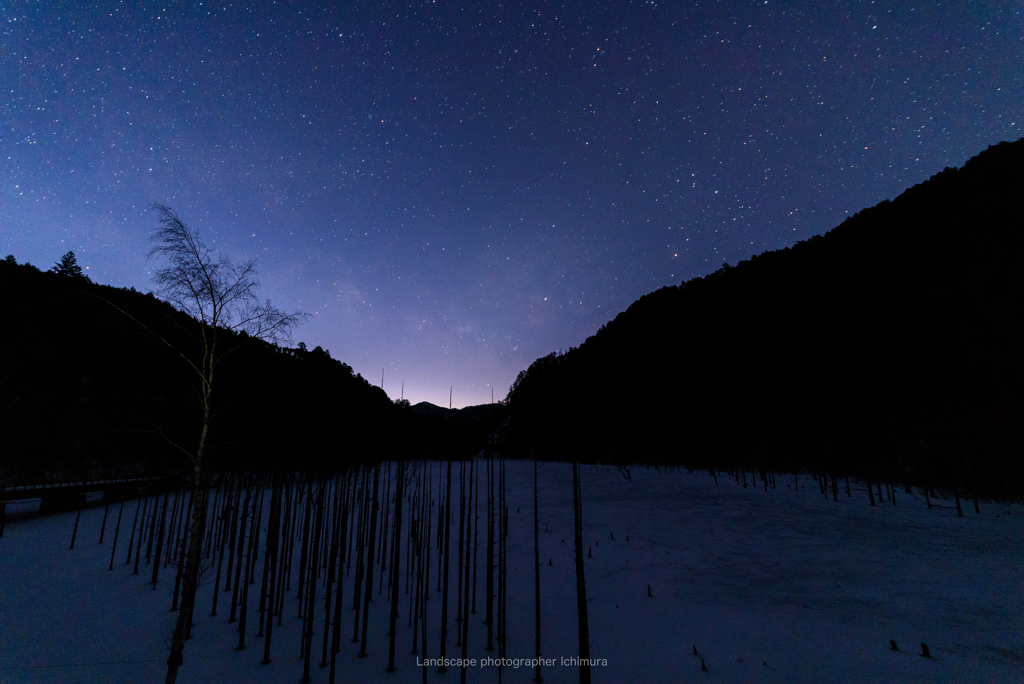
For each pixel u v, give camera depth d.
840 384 50.59
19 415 32.91
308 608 11.20
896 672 10.09
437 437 42.59
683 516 28.31
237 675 10.06
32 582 15.66
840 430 46.22
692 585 16.44
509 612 14.12
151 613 13.31
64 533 22.22
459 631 12.58
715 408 63.22
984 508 26.45
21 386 33.34
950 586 15.34
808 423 50.22
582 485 43.12
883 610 13.68
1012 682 9.46
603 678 10.23
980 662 10.31
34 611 13.35
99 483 28.97
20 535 21.81
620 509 30.91
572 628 12.99
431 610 14.08
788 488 36.53
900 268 53.69
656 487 40.16
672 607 14.40
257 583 15.92
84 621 12.77
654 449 65.75
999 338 40.38
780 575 17.27
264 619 13.16
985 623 12.44
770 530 24.12
